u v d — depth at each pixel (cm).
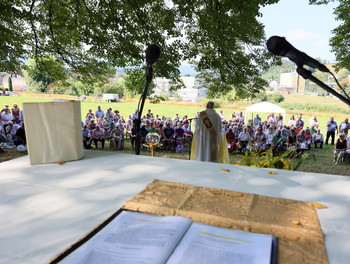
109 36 724
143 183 137
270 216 100
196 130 484
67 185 134
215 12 618
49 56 970
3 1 619
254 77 824
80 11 737
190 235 85
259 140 1038
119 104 3906
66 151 177
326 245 83
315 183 140
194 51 732
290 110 4075
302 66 110
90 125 1159
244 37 700
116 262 72
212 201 113
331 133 1338
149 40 720
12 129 987
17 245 82
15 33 801
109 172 155
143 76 805
